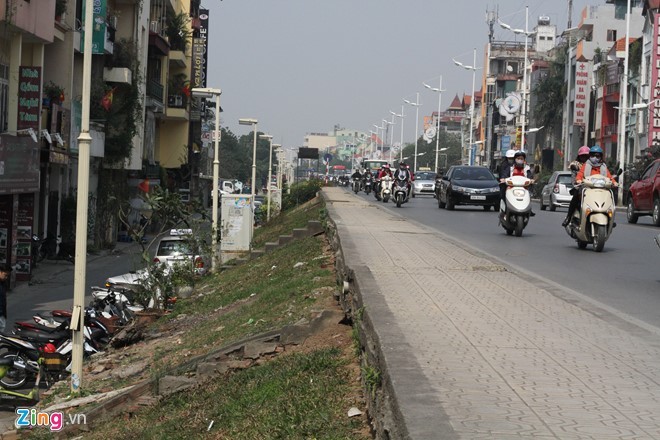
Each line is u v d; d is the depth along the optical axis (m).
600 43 86.06
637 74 66.50
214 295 20.64
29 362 14.88
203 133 85.19
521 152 23.53
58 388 14.11
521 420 5.20
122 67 42.16
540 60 113.44
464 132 156.12
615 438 4.92
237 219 29.25
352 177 68.12
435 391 5.41
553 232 24.69
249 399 8.78
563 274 14.74
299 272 17.75
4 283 17.34
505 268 13.51
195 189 77.38
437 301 9.93
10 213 27.02
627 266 16.23
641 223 33.03
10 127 28.02
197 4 75.31
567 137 84.31
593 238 18.91
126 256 39.16
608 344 7.80
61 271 31.86
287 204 64.38
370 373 6.48
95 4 37.66
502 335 8.01
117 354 15.66
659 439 4.92
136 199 49.94
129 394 11.34
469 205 39.12
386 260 14.09
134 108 44.06
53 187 35.69
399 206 38.81
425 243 17.91
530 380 6.26
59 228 36.88
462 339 7.71
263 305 14.57
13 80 28.02
